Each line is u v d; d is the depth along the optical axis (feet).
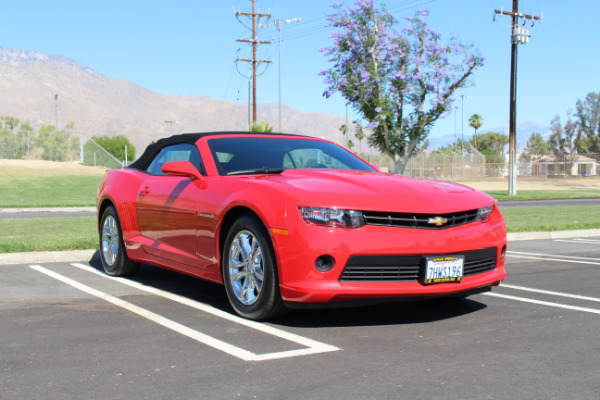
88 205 67.56
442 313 14.53
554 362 10.51
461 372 9.93
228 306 15.15
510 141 97.04
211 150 16.21
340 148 18.12
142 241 17.93
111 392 9.02
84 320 13.65
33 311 14.55
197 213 15.06
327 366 10.23
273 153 16.39
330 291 12.07
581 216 47.47
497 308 15.17
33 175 120.88
